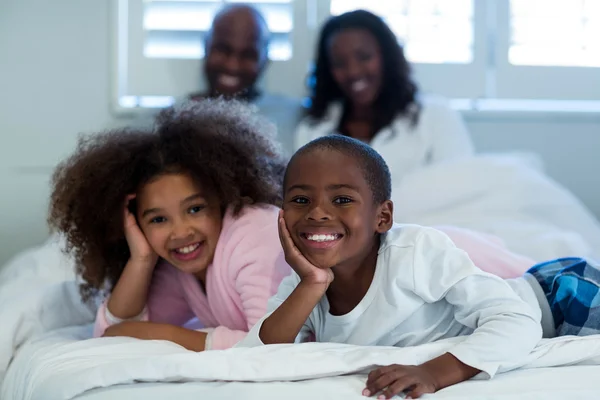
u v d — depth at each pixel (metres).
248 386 1.06
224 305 1.53
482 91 3.01
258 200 1.57
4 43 2.84
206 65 2.80
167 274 1.65
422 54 2.99
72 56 2.87
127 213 1.57
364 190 1.21
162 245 1.52
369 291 1.26
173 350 1.33
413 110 2.74
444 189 2.37
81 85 2.88
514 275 1.60
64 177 1.62
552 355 1.22
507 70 3.01
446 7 2.99
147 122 2.86
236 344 1.32
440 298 1.24
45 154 2.87
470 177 2.39
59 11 2.86
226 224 1.53
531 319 1.20
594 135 3.00
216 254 1.52
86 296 1.70
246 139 1.59
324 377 1.13
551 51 3.02
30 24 2.85
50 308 1.69
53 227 1.66
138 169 1.56
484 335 1.15
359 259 1.25
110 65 2.87
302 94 2.95
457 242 1.62
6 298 1.78
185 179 1.51
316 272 1.23
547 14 3.00
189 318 1.72
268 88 2.94
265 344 1.26
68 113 2.88
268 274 1.45
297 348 1.17
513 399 1.04
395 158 2.70
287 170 1.24
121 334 1.49
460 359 1.12
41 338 1.59
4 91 2.85
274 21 2.95
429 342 1.27
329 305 1.32
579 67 3.03
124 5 2.91
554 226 2.34
